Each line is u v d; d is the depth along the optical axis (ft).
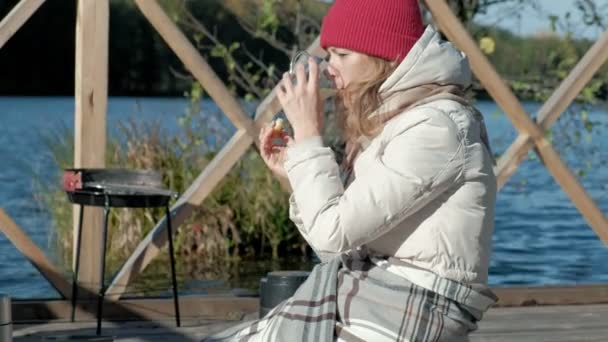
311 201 7.71
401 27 7.97
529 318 16.10
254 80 27.43
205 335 14.70
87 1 15.19
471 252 7.82
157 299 15.78
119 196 14.46
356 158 8.14
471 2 25.17
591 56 17.63
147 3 15.42
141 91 91.76
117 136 26.48
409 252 7.84
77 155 15.55
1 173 38.45
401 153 7.71
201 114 27.76
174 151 26.37
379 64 7.98
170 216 15.53
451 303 7.77
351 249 8.00
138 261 15.65
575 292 17.25
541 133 17.57
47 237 26.17
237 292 22.07
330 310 7.88
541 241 29.48
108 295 15.56
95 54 15.29
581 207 17.89
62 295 15.55
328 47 8.19
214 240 25.80
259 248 26.58
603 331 15.34
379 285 7.85
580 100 25.45
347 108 8.14
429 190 7.68
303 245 26.63
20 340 14.16
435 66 7.96
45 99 84.43
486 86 17.31
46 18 89.97
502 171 17.60
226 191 26.27
